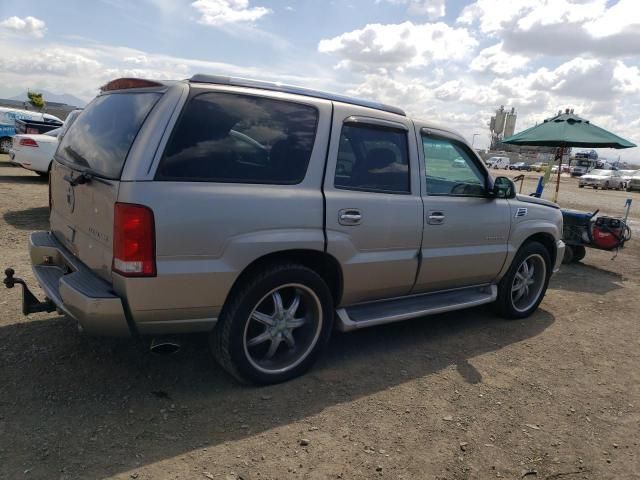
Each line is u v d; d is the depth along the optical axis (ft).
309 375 12.13
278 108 11.03
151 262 9.28
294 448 9.37
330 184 11.57
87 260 10.56
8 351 11.93
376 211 12.30
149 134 9.41
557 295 21.68
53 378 10.94
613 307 20.44
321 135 11.47
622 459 10.05
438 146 14.14
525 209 16.66
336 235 11.57
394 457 9.43
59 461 8.43
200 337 13.52
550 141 35.32
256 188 10.42
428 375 12.80
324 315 11.83
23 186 38.24
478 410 11.36
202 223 9.65
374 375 12.50
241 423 9.96
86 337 12.84
